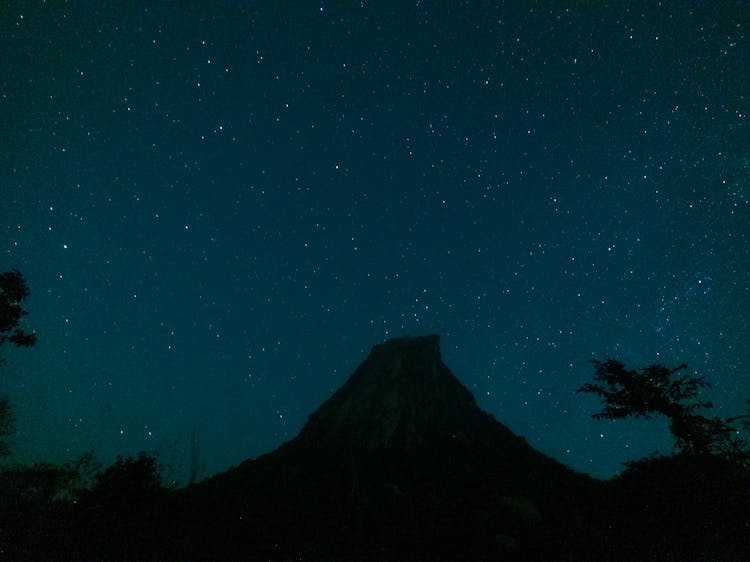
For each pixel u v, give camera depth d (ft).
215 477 96.22
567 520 47.93
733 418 40.04
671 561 36.76
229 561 61.52
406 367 134.10
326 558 65.10
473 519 73.10
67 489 72.74
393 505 81.00
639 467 42.83
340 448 106.22
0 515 58.08
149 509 56.03
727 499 37.22
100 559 51.42
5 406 87.97
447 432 113.91
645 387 43.73
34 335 60.08
